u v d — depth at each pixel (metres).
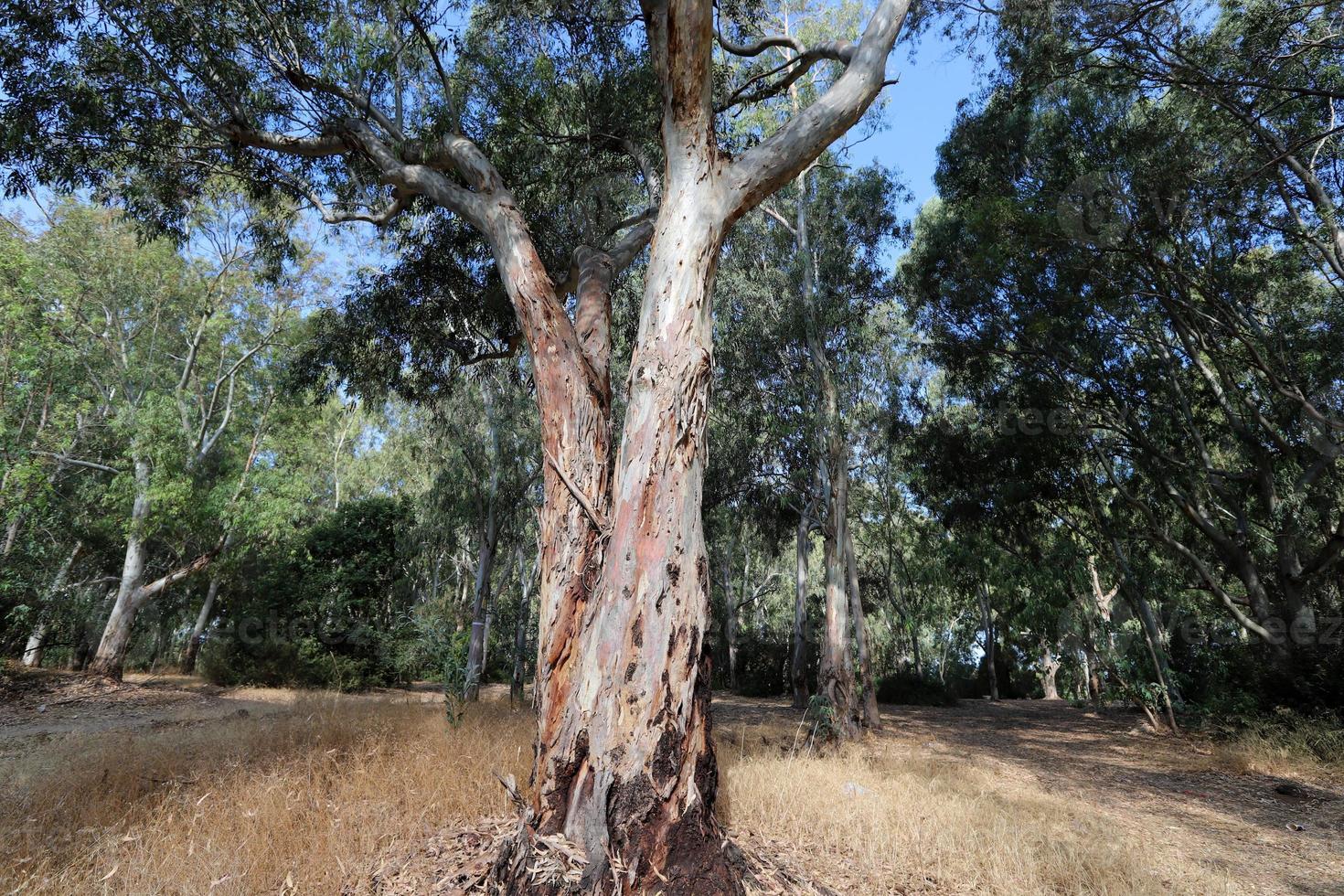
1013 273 14.04
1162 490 15.99
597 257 7.18
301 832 4.57
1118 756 12.31
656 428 4.24
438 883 3.91
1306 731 11.37
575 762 3.82
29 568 19.36
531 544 25.89
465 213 6.67
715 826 3.86
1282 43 10.37
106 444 21.50
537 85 8.82
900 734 14.76
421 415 22.36
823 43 6.25
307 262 21.36
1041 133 14.15
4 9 6.68
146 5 6.96
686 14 4.42
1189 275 13.13
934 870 4.96
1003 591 25.38
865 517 27.33
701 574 4.12
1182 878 5.37
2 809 5.28
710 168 4.70
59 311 18.84
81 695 17.12
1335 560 13.78
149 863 3.96
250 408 22.78
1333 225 11.59
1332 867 6.01
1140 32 10.90
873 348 18.08
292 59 7.63
